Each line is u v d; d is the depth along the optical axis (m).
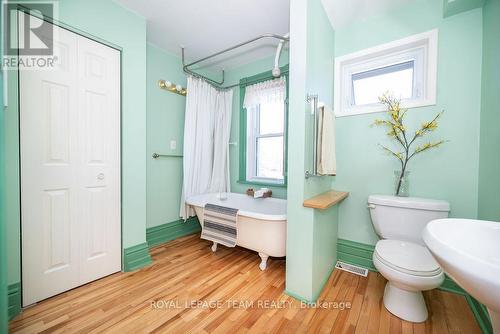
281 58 2.41
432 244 0.61
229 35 2.11
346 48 1.86
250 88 2.64
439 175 1.52
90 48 1.54
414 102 1.59
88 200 1.56
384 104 1.72
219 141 2.83
